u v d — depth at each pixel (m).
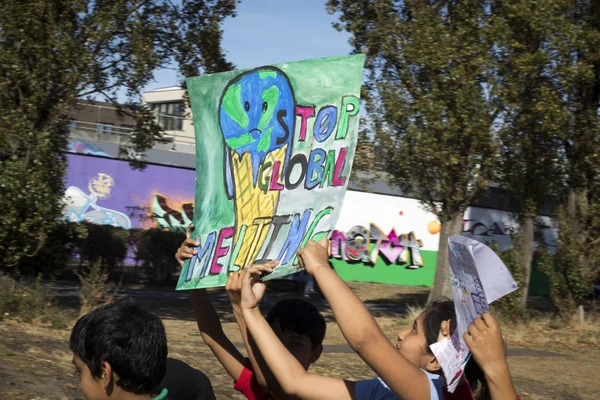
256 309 2.49
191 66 16.55
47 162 13.91
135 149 17.95
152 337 2.03
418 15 16.72
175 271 26.66
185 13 16.44
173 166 33.03
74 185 30.83
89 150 31.11
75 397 6.94
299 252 2.35
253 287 2.58
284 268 2.57
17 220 13.01
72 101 14.13
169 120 40.06
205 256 2.89
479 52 16.00
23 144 13.30
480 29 16.28
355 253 35.53
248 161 2.85
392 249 36.72
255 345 2.60
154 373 2.03
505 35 15.99
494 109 16.77
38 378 7.38
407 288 35.03
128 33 14.77
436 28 16.34
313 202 2.60
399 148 17.03
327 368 10.70
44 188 13.12
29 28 13.27
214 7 16.53
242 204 2.83
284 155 2.74
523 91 16.86
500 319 18.25
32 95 13.48
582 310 19.44
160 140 17.66
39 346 9.42
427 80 16.92
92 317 2.03
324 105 2.66
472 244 1.91
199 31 16.33
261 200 2.77
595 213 18.95
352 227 35.53
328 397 2.32
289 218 2.65
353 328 2.10
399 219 36.97
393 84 17.23
